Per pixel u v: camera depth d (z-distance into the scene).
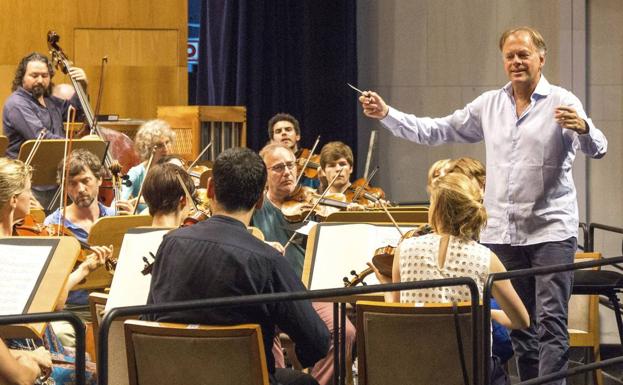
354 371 6.05
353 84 9.61
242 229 3.72
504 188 5.51
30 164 6.50
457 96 9.84
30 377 3.61
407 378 3.95
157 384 3.54
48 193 7.26
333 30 9.55
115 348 4.34
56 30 9.56
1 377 3.54
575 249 5.49
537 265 5.44
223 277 3.60
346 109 9.58
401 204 9.73
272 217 5.98
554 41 9.49
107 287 5.32
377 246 4.95
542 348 5.30
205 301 3.29
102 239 5.16
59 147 6.54
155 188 4.90
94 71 9.63
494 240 5.55
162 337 3.49
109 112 9.66
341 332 4.95
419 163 9.93
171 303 3.23
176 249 3.70
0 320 3.00
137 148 7.65
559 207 5.44
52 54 8.09
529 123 5.46
